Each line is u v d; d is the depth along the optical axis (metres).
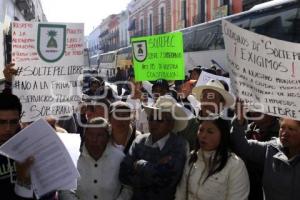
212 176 3.15
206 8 30.94
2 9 14.77
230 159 3.17
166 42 6.17
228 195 3.14
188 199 3.26
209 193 3.14
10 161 2.67
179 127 3.65
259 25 11.46
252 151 3.36
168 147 3.39
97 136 3.36
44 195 2.76
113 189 3.41
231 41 3.39
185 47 17.84
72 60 3.90
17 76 3.79
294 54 3.20
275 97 3.26
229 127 3.26
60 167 2.67
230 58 3.39
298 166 2.95
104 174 3.40
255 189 3.42
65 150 2.69
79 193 3.41
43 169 2.66
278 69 3.26
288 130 2.96
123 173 3.37
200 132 3.21
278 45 3.25
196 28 16.64
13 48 3.79
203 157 3.23
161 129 3.41
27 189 2.65
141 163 3.29
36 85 3.82
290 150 3.00
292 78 3.21
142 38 6.27
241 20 12.40
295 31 10.16
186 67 17.72
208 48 15.42
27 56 3.82
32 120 3.80
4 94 2.73
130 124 4.24
